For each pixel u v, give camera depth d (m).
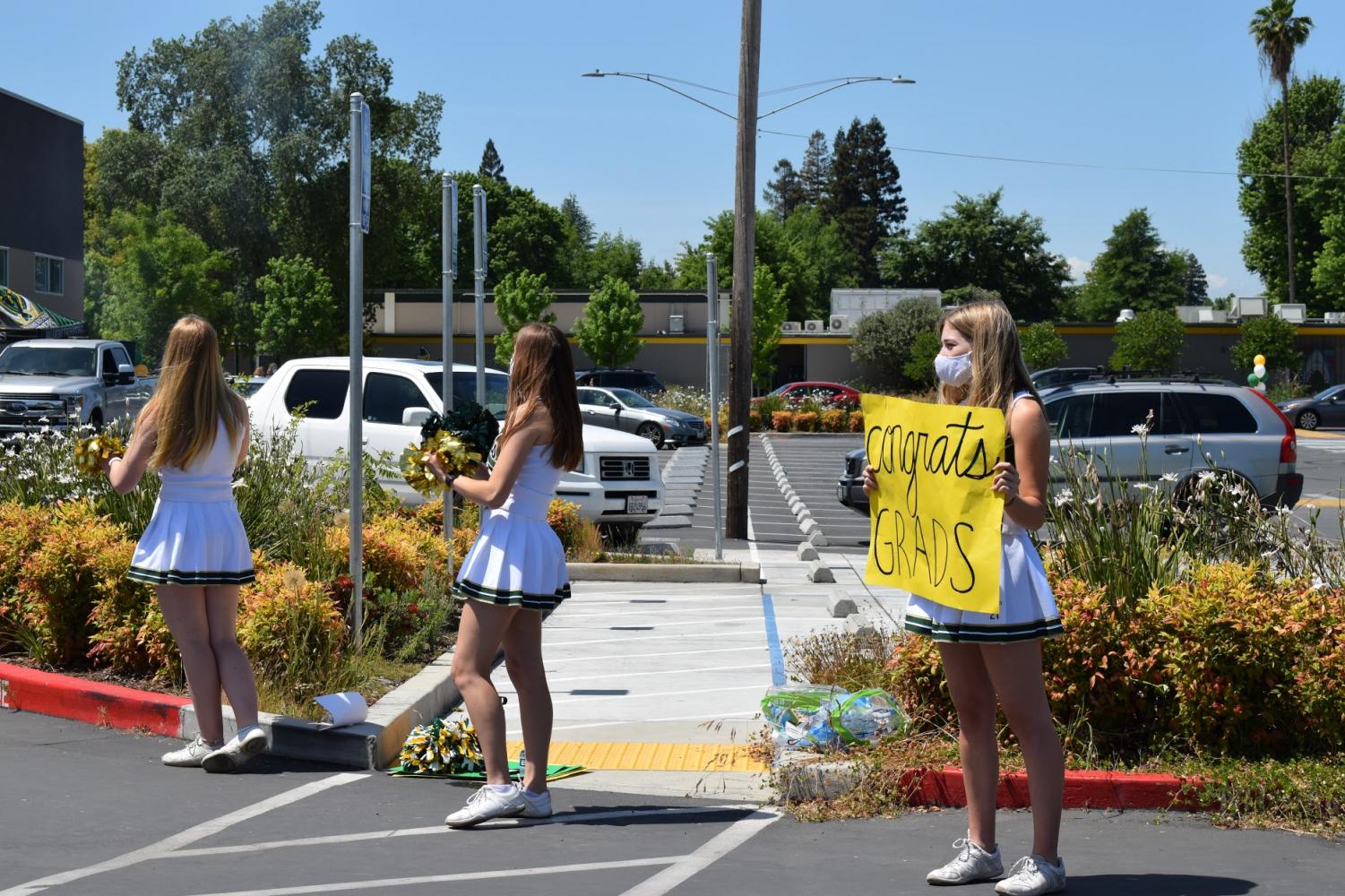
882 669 7.51
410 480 5.63
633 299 55.28
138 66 65.06
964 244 96.75
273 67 61.78
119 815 5.59
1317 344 59.09
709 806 5.91
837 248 118.44
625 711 7.90
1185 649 6.13
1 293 32.62
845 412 41.06
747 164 17.73
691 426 34.62
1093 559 6.85
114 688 7.35
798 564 15.24
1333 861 5.02
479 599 5.43
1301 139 75.00
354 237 8.23
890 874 4.89
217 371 6.34
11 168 37.75
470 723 6.64
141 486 9.34
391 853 5.12
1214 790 5.68
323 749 6.55
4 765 6.36
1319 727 6.09
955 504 4.50
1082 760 6.08
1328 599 6.40
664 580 13.58
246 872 4.85
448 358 11.45
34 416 23.91
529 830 5.48
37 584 8.14
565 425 5.50
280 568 8.12
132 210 65.31
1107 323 60.25
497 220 88.94
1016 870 4.59
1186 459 15.88
